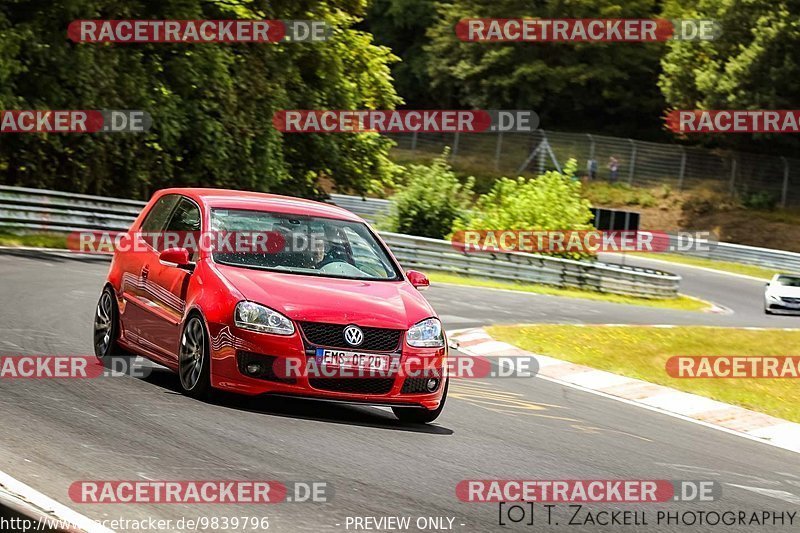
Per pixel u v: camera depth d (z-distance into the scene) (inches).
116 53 4409.5
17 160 4252.0
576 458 1214.9
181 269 1298.0
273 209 1364.4
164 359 1304.1
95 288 2432.3
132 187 4576.8
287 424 1157.1
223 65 4734.3
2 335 1557.6
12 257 2977.4
